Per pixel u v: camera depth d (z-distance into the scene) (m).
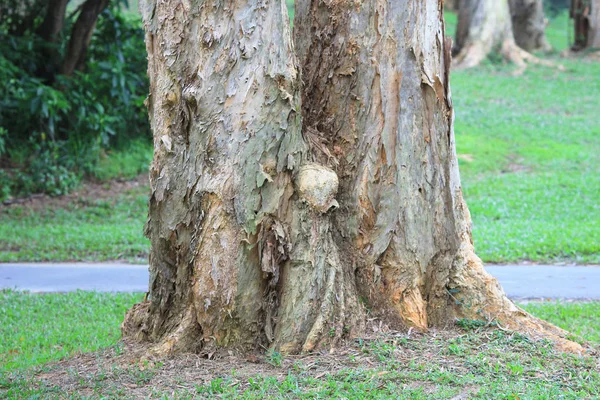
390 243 6.40
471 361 5.90
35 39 18.89
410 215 6.43
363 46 6.46
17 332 8.40
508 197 16.59
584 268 11.66
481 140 21.75
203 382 5.57
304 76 6.68
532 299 9.79
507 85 29.06
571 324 8.38
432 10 6.50
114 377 5.75
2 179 17.20
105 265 12.21
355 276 6.44
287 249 5.96
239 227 5.87
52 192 17.27
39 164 17.38
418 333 6.35
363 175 6.43
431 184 6.51
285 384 5.43
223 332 5.97
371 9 6.45
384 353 5.96
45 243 13.31
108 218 15.73
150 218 6.21
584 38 34.47
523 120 24.34
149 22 6.24
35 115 18.09
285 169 5.96
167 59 6.07
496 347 6.22
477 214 15.36
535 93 27.98
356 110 6.47
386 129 6.42
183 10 6.02
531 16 34.88
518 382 5.61
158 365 5.87
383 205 6.41
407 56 6.43
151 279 6.34
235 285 5.87
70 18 20.09
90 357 6.42
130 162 19.16
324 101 6.58
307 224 6.04
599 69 31.66
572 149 21.17
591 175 18.48
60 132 18.84
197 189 5.94
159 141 6.12
